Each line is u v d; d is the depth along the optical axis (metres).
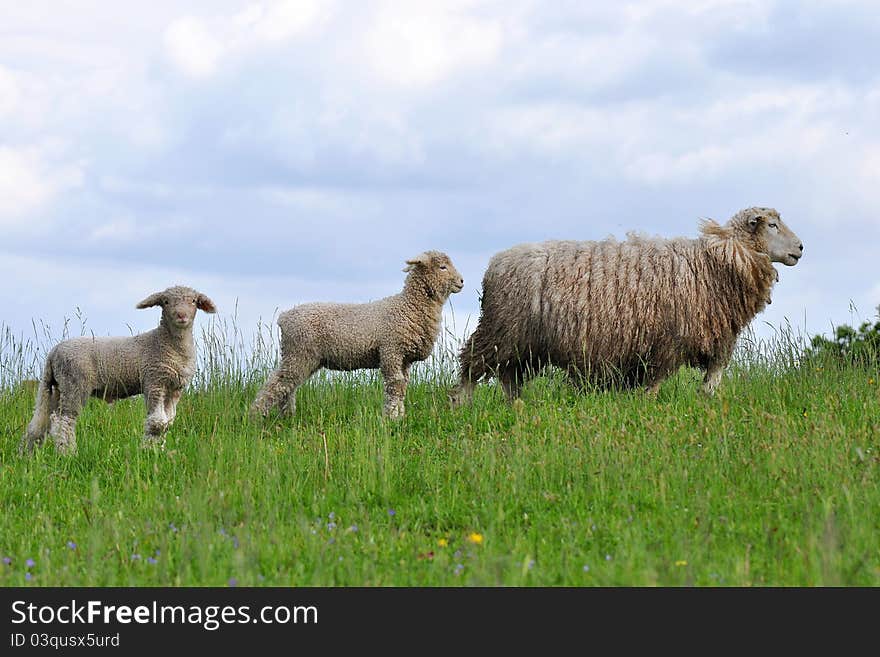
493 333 15.50
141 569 7.70
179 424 15.54
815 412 12.75
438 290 15.14
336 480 10.91
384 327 15.14
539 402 14.95
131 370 13.55
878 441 11.19
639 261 14.87
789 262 15.15
